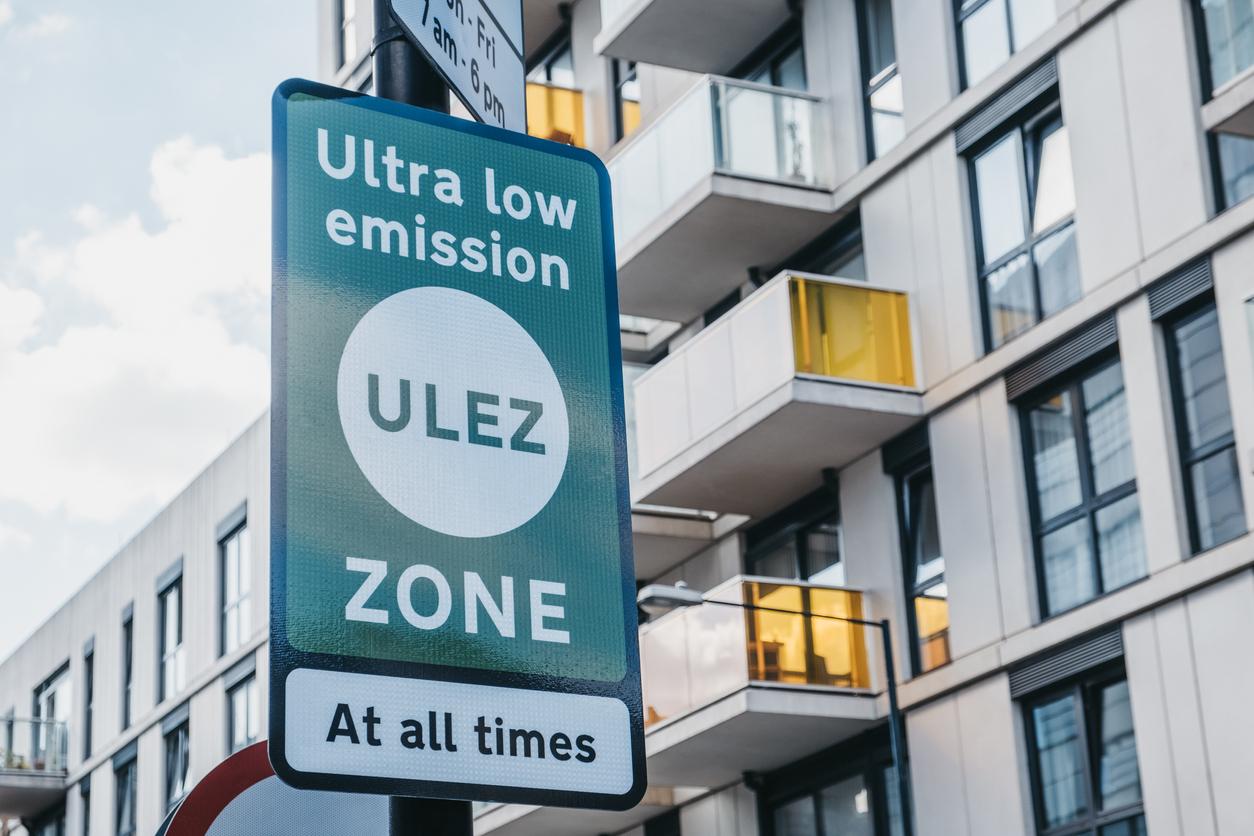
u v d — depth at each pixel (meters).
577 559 4.31
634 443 23.98
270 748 3.81
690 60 24.89
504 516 4.27
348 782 3.86
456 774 3.98
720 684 20.55
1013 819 17.97
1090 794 17.25
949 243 20.08
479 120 5.11
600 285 4.64
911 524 20.56
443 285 4.43
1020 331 19.06
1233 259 16.44
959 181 20.06
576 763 4.13
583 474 4.41
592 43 28.55
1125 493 17.36
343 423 4.15
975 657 18.77
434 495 4.19
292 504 4.02
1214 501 16.50
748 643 20.20
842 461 21.48
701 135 22.16
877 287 20.44
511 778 4.05
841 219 22.27
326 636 3.95
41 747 43.84
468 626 4.11
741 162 22.00
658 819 24.59
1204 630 16.14
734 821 22.94
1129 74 17.80
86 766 42.19
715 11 23.52
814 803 21.75
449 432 4.28
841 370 20.06
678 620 21.52
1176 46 17.33
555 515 4.33
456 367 4.36
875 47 22.12
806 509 22.58
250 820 5.66
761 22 23.80
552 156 4.71
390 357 4.28
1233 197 16.78
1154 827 16.28
